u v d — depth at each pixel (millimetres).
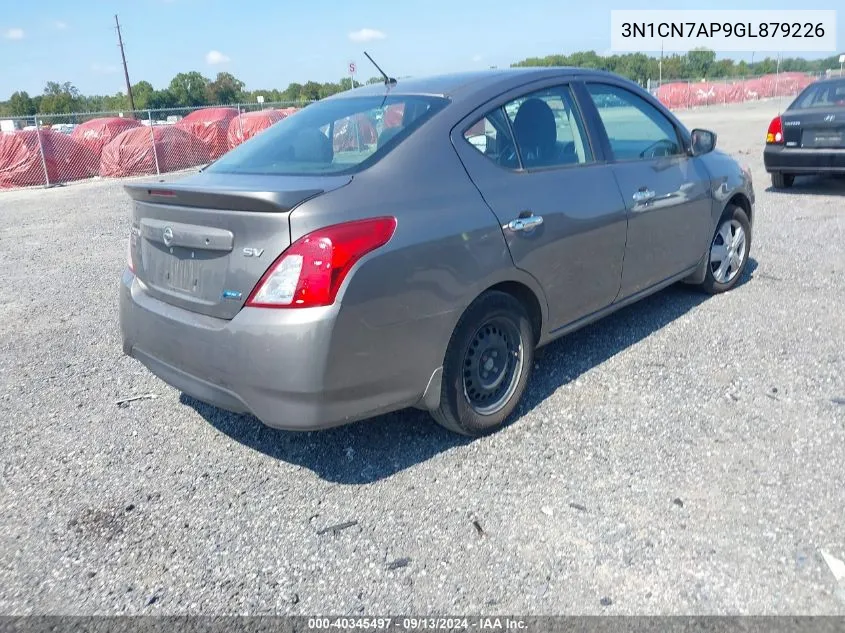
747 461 3289
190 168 19828
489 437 3646
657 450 3426
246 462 3545
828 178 11688
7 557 2877
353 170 3186
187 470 3490
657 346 4688
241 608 2555
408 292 3057
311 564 2766
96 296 6656
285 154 3648
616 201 4141
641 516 2936
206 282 3115
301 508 3131
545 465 3359
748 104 38875
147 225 3441
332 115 3848
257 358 2896
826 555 2658
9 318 6051
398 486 3260
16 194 16109
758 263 6531
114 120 21547
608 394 4039
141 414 4109
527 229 3564
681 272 5008
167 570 2770
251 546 2891
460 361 3359
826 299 5430
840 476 3135
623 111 4531
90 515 3145
